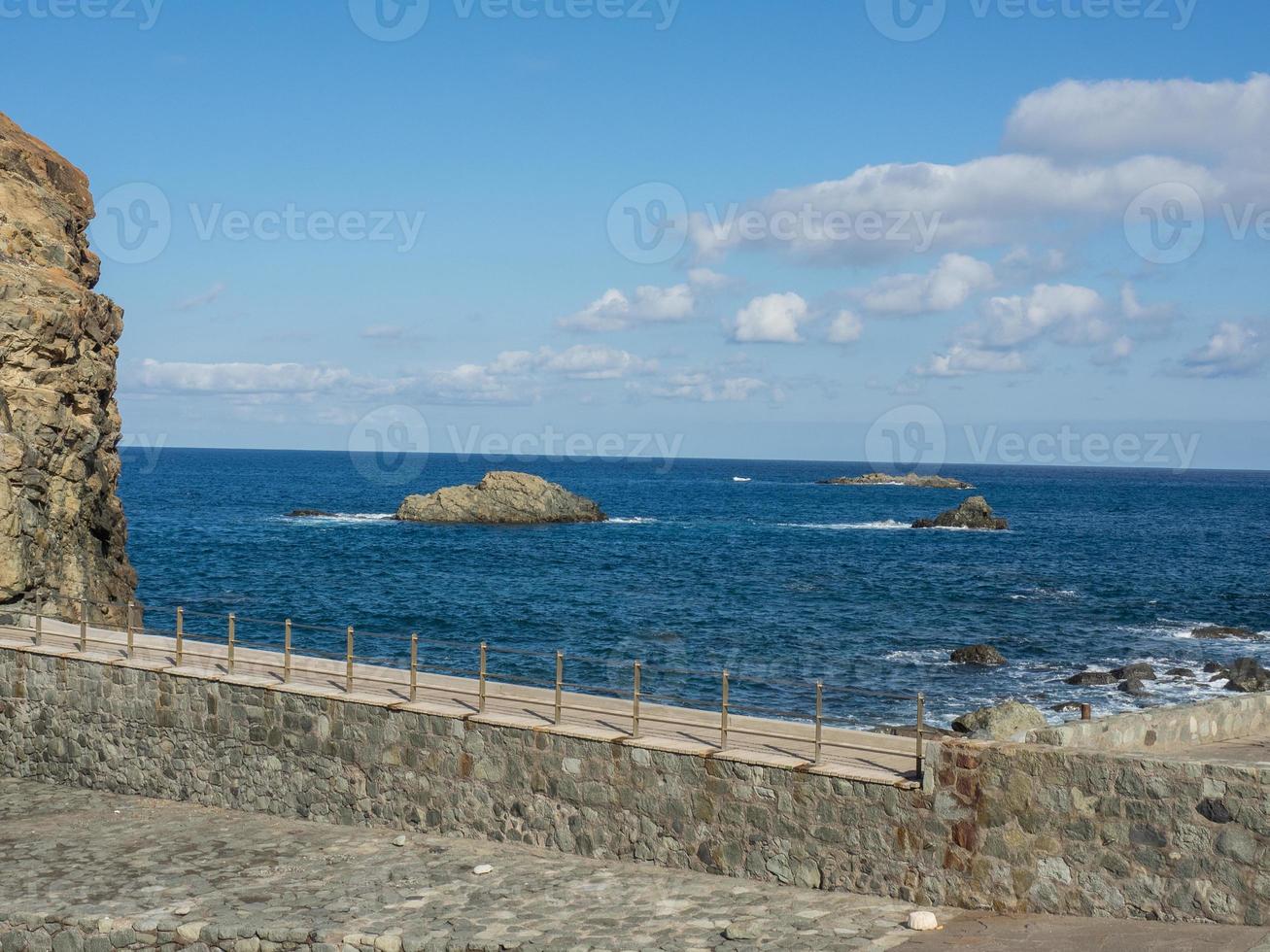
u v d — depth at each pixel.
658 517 117.00
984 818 12.84
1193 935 11.04
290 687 18.97
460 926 13.27
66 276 31.31
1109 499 167.75
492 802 16.78
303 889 15.00
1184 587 61.19
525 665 36.94
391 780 17.75
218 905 14.44
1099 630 46.81
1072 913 12.21
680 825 15.13
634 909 13.58
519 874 15.19
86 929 14.12
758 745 15.37
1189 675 36.72
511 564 68.19
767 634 44.38
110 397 32.59
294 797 18.77
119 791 20.84
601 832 15.79
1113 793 12.02
